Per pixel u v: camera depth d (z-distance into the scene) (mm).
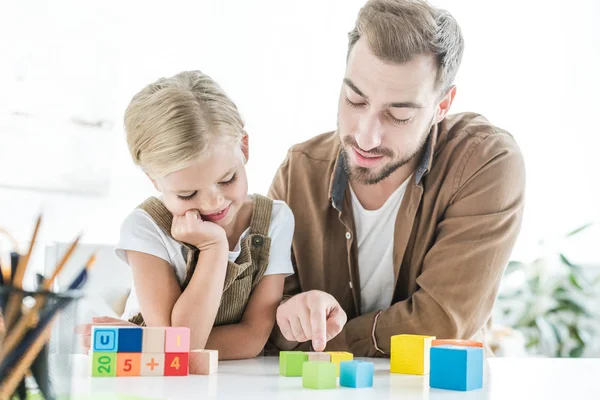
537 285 2715
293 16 2844
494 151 1423
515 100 2918
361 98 1320
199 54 2881
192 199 1245
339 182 1484
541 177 2912
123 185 2969
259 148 2830
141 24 2924
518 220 1426
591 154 2908
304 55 2850
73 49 2939
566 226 2889
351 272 1492
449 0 2893
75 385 875
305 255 1524
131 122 1253
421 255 1456
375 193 1467
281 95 2850
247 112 2834
